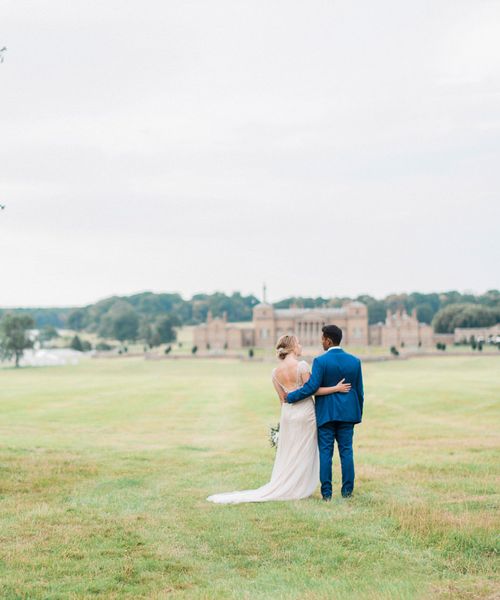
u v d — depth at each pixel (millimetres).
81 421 29875
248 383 59812
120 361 146125
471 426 25375
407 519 9562
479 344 138500
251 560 8188
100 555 8352
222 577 7629
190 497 11734
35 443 20625
